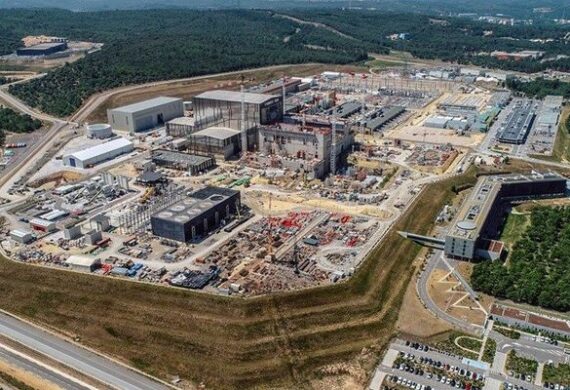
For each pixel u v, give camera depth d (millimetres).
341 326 162000
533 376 141750
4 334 161125
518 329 160625
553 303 169000
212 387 142000
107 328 163125
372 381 142000
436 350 152625
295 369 147875
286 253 195500
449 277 187000
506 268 190375
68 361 149250
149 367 148125
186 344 155125
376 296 174875
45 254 196500
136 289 173875
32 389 137500
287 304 166500
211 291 171125
